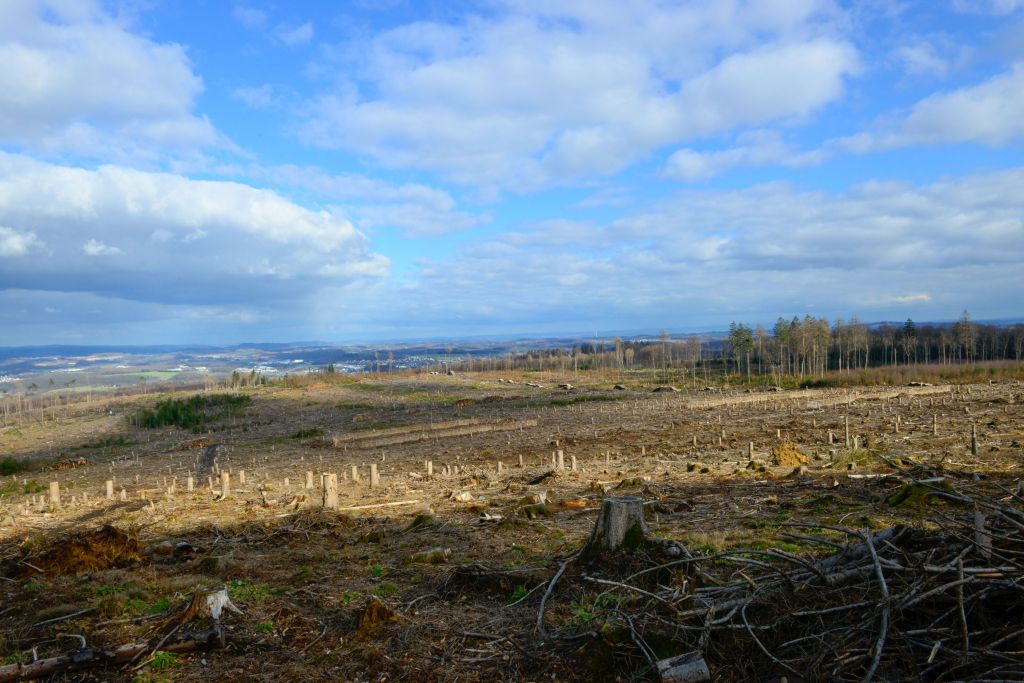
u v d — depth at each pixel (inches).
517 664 222.5
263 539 498.9
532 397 2982.3
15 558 426.9
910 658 188.7
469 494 671.8
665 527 412.8
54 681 227.6
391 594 310.8
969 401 1592.0
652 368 5068.9
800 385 3085.6
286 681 221.6
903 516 382.3
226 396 3577.8
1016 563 202.5
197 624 266.2
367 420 2546.8
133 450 2166.6
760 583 242.8
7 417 3868.1
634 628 223.1
